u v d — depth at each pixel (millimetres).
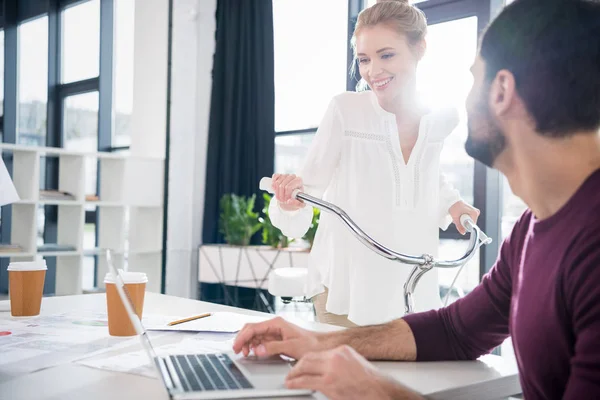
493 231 3814
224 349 1140
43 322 1391
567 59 746
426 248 1728
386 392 802
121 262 4754
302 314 4203
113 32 5723
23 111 6203
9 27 6219
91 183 5848
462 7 3848
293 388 824
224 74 5000
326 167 1708
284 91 4910
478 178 3818
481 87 828
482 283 1113
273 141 4746
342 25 4523
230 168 4895
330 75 4609
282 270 2992
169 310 1553
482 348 1114
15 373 963
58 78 6141
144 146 4957
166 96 4812
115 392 868
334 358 825
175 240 4879
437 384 942
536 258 814
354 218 1690
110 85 5746
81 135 5953
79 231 4402
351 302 1653
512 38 782
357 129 1701
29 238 4164
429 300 1720
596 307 689
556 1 768
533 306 804
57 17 6125
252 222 4473
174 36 4844
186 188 4961
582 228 734
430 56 4004
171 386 842
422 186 1727
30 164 4160
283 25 4906
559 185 779
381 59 1642
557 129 758
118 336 1244
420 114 1745
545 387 803
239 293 4738
